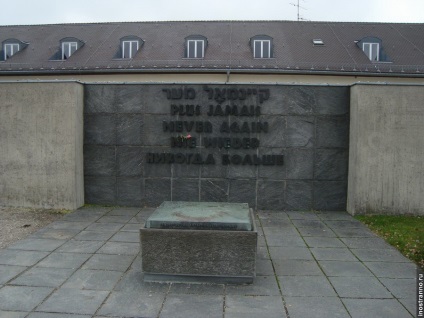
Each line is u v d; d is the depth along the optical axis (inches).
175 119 332.8
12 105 326.3
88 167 341.1
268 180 331.6
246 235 175.5
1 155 329.7
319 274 190.7
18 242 235.6
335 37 912.3
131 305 156.9
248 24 978.7
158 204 337.7
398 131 306.5
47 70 780.0
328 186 330.3
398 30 946.7
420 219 299.0
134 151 337.4
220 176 333.1
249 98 328.8
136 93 334.3
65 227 271.3
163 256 178.1
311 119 327.9
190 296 165.8
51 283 176.9
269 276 187.8
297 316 148.9
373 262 207.5
